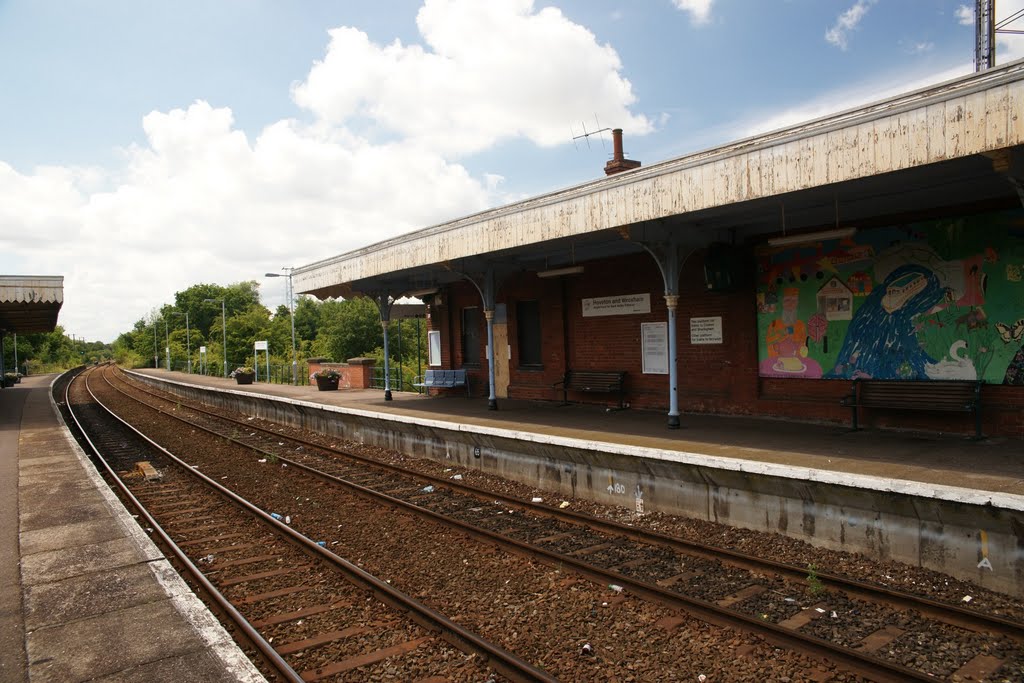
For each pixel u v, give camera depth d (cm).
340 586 616
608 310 1324
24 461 1184
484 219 1159
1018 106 521
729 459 724
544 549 661
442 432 1174
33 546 661
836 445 807
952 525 564
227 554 732
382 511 882
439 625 505
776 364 1038
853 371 942
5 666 413
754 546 672
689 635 484
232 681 391
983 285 810
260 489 1080
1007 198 784
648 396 1247
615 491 864
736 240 1069
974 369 821
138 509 944
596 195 941
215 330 7294
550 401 1477
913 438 828
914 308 875
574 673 437
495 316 1656
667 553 668
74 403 3209
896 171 620
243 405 2481
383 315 1833
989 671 420
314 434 1758
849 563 611
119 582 558
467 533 754
